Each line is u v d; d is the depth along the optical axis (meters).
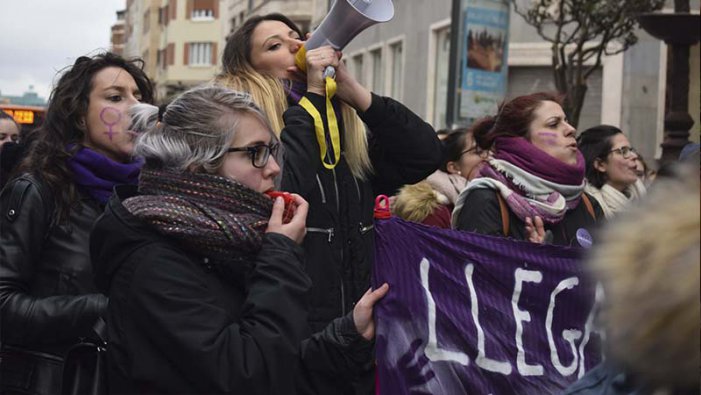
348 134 3.47
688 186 1.34
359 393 3.05
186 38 61.41
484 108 11.43
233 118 2.60
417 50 21.52
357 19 3.29
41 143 3.54
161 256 2.47
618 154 5.67
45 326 3.22
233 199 2.56
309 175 3.17
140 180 2.65
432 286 3.06
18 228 3.33
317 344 2.79
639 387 1.46
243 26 3.65
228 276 2.57
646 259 1.33
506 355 3.12
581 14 12.38
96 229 2.56
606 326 1.43
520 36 18.58
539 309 3.20
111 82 3.65
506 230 4.02
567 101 12.13
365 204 3.42
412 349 2.99
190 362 2.41
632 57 18.08
